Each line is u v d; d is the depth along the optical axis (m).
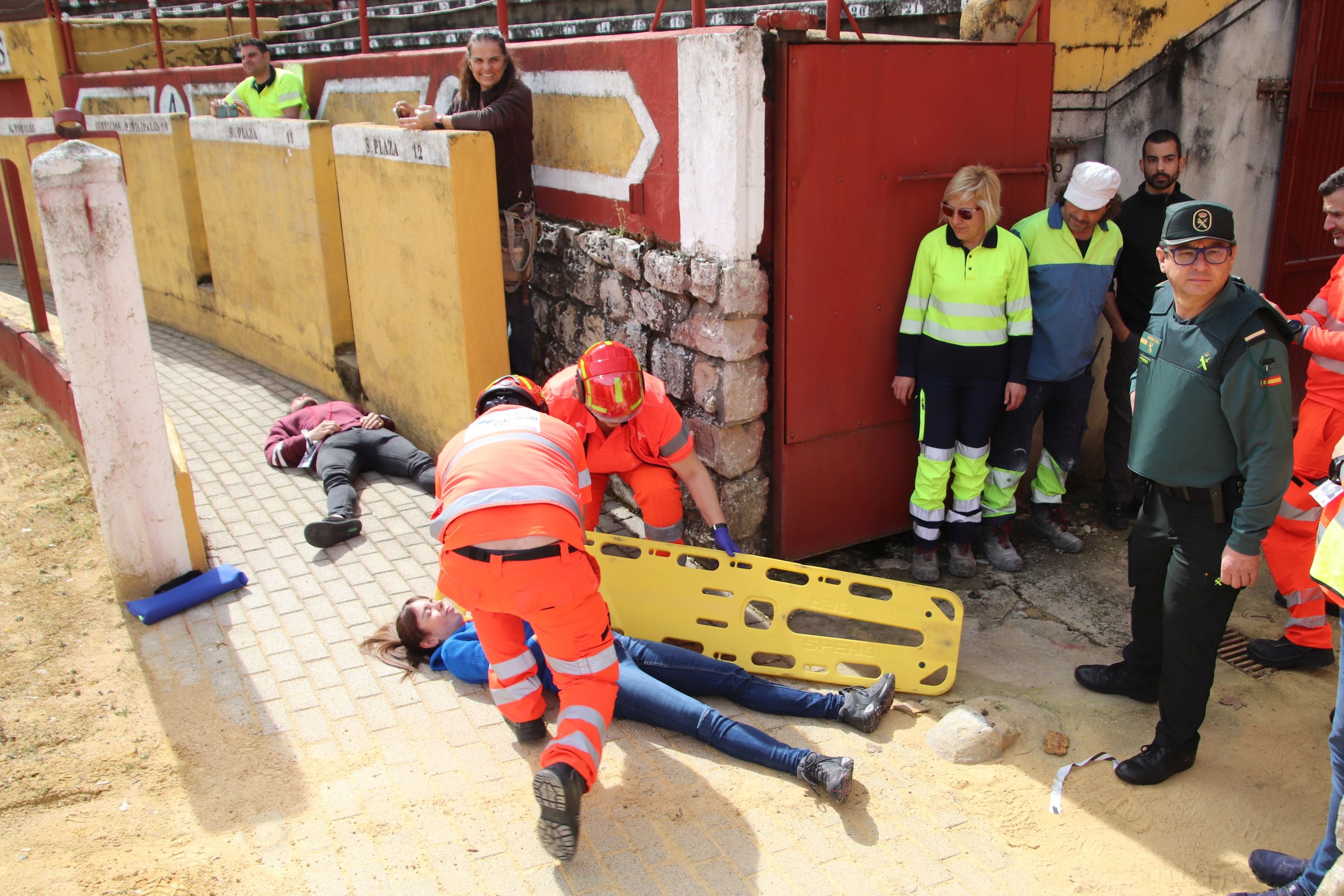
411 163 5.55
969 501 4.87
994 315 4.55
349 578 4.84
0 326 7.76
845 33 5.68
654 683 3.68
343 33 11.09
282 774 3.49
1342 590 2.64
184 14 12.79
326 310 7.24
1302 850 3.14
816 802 3.34
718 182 4.35
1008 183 4.91
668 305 4.85
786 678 4.09
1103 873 3.05
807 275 4.54
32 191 10.70
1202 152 5.75
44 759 3.57
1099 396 5.84
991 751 3.56
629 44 4.80
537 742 3.63
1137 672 3.83
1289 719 3.80
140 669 4.12
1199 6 5.43
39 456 6.50
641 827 3.22
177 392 7.91
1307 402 4.07
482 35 5.44
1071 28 5.05
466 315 5.38
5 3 11.78
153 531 4.56
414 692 3.95
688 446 4.14
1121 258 5.22
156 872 3.05
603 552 4.42
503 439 3.22
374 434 6.11
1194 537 3.22
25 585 4.85
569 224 5.73
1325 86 6.05
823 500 4.96
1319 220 6.43
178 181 9.17
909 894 2.96
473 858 3.10
